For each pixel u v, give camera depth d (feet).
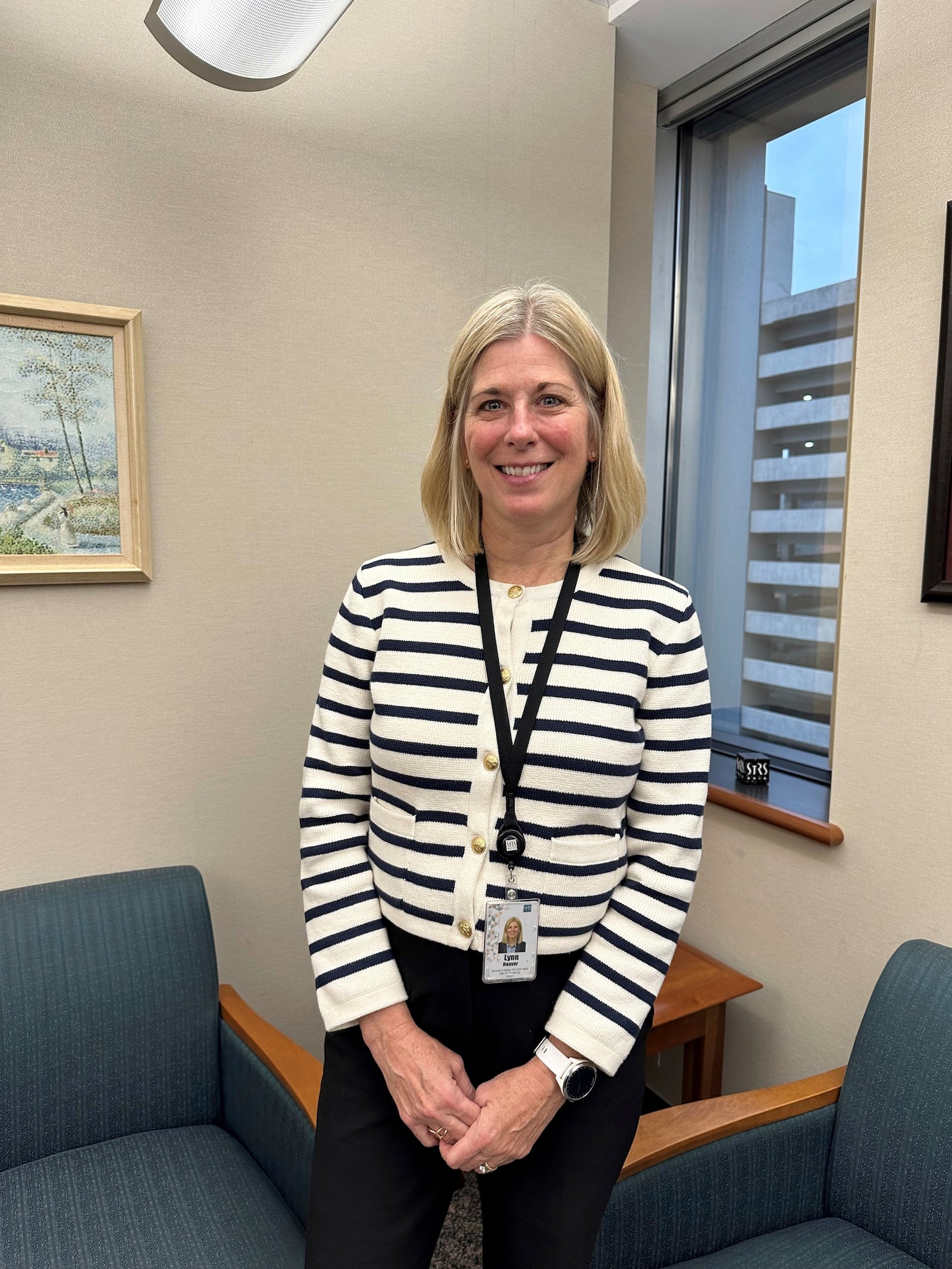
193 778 5.42
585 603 2.95
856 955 5.31
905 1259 3.90
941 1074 3.94
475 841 2.80
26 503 4.75
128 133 4.83
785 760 6.95
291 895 5.84
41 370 4.72
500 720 2.83
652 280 7.64
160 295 5.01
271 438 5.45
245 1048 4.69
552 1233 2.84
